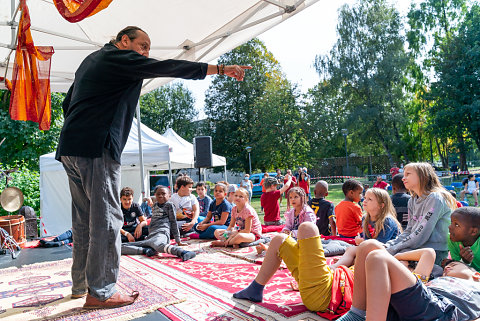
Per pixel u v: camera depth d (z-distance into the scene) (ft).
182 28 16.97
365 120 107.14
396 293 6.25
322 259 8.11
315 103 121.90
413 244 10.25
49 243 19.76
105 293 8.46
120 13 15.37
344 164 120.26
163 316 8.16
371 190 12.89
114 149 8.52
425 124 121.90
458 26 111.24
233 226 18.78
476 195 41.86
